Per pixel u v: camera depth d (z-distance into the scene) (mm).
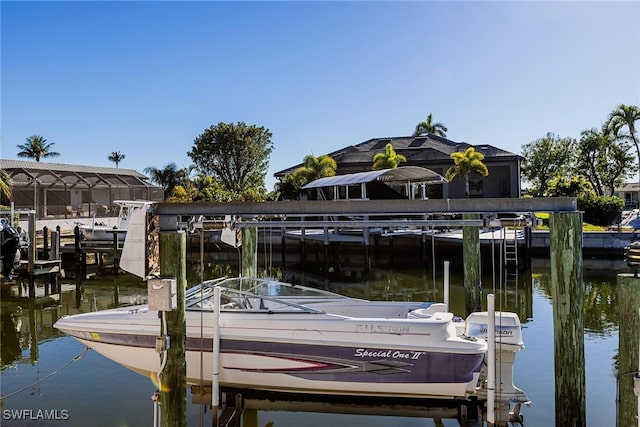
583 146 42719
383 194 24359
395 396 6352
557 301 5422
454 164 28641
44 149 58719
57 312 13570
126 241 5094
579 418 5434
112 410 6906
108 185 37562
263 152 52531
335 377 6344
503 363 6203
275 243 23469
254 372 6520
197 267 21719
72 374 8320
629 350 4496
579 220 5289
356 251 21562
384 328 6238
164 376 5312
